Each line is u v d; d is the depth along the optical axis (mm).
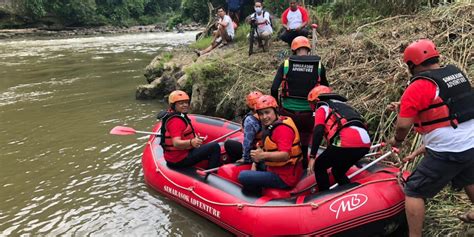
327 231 3182
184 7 16875
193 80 7070
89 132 6574
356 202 3176
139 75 11555
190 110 7004
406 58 2793
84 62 14273
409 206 2857
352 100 4910
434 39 5148
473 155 2625
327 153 3311
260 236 3344
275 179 3562
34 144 6121
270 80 6219
